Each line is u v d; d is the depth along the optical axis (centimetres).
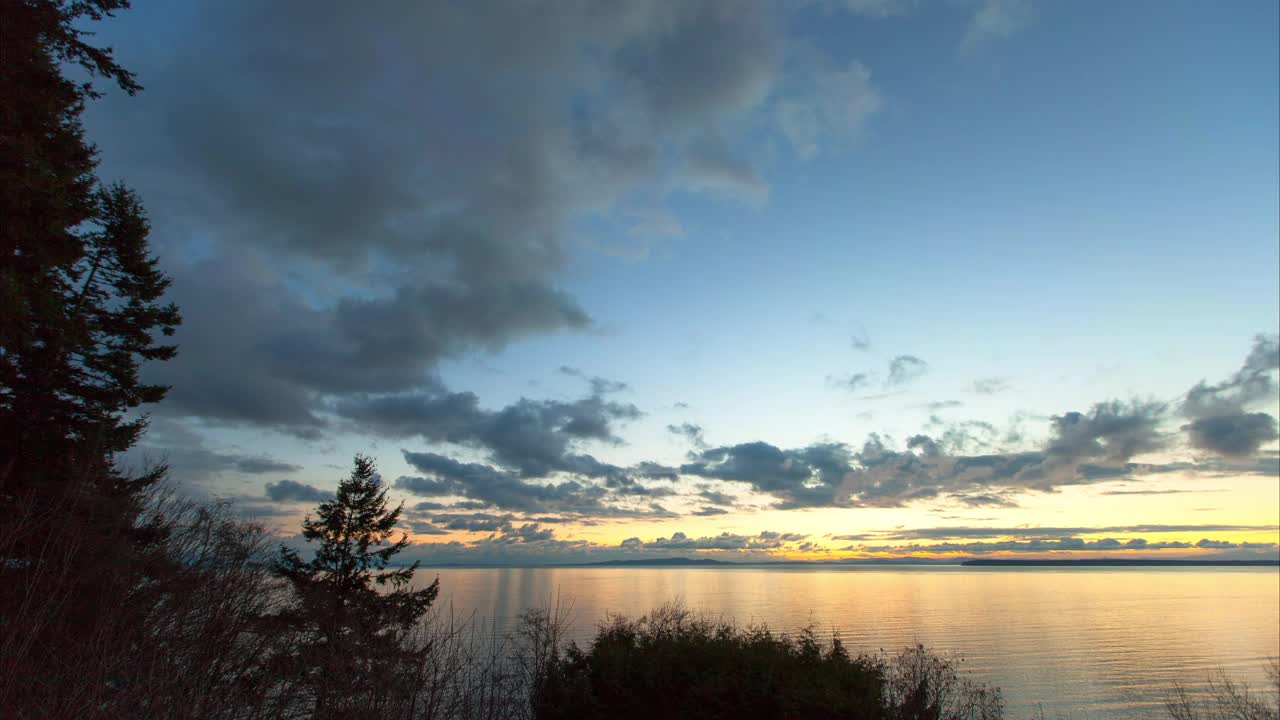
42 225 1069
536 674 1027
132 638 809
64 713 645
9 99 1040
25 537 841
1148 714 7119
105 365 2127
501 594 16362
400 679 888
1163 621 19250
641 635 1133
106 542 918
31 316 1141
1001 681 9175
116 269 2330
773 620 15638
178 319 2414
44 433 1591
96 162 1470
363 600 2930
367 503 3400
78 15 1134
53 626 748
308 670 866
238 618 910
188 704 734
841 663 1028
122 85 1173
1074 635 15425
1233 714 2292
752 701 949
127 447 2080
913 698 1095
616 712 988
